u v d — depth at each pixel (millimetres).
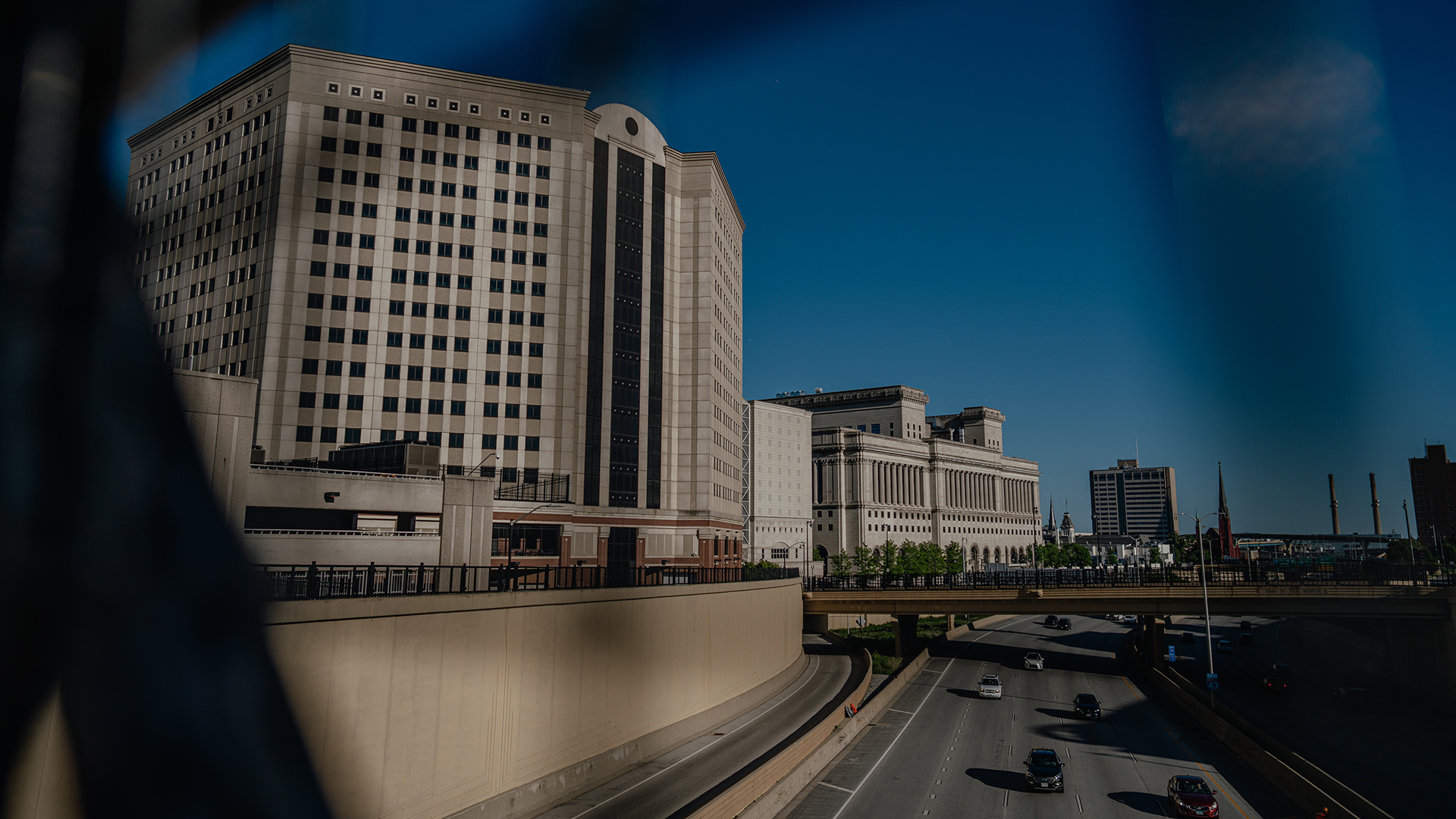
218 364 72625
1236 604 68062
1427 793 35844
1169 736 50531
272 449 68688
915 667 75188
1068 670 78625
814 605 85562
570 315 80250
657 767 38312
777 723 49750
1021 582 80438
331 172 73438
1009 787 39125
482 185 78375
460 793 26875
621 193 90875
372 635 23625
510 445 76188
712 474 95375
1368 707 57719
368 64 75750
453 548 41562
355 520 41656
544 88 81562
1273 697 62781
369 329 72938
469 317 76500
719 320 102438
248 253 72812
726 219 108938
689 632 46906
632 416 88750
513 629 30156
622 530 85625
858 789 38719
